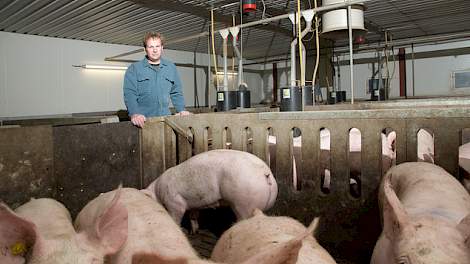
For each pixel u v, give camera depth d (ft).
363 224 8.97
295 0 17.40
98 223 4.56
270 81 36.04
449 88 28.07
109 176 11.66
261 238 5.16
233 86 32.63
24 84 20.18
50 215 7.20
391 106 14.30
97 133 11.28
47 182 10.21
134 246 5.66
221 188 9.67
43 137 10.06
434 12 21.40
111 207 4.59
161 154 12.32
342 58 32.40
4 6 16.44
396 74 30.09
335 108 14.49
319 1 17.56
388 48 30.12
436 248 4.50
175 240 6.06
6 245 4.08
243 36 25.41
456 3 19.67
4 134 9.32
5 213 3.91
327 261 4.63
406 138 8.32
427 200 6.37
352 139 11.34
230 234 5.85
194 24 21.21
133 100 13.04
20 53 20.13
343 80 32.42
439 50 28.35
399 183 7.84
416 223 4.88
